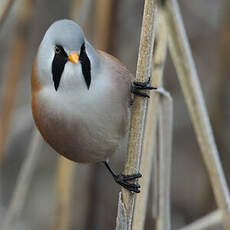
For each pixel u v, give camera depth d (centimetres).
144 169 842
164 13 834
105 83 762
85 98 757
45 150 1366
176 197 1280
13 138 1202
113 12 1048
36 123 805
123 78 779
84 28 1055
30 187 1352
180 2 1238
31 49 1320
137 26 1259
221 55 1155
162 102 846
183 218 1259
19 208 1014
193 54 1249
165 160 852
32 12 1088
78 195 1270
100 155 805
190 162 1287
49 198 1337
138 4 1261
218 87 1171
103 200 1286
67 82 754
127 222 753
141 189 841
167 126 848
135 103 748
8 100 1091
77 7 1041
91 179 1157
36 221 1306
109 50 1052
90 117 763
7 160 1385
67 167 1015
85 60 747
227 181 1200
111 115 769
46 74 763
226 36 1141
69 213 1029
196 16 1238
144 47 741
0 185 1233
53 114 772
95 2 1110
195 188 1273
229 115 1216
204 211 1166
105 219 1287
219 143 1186
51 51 749
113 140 789
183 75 851
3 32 1208
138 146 749
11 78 1089
